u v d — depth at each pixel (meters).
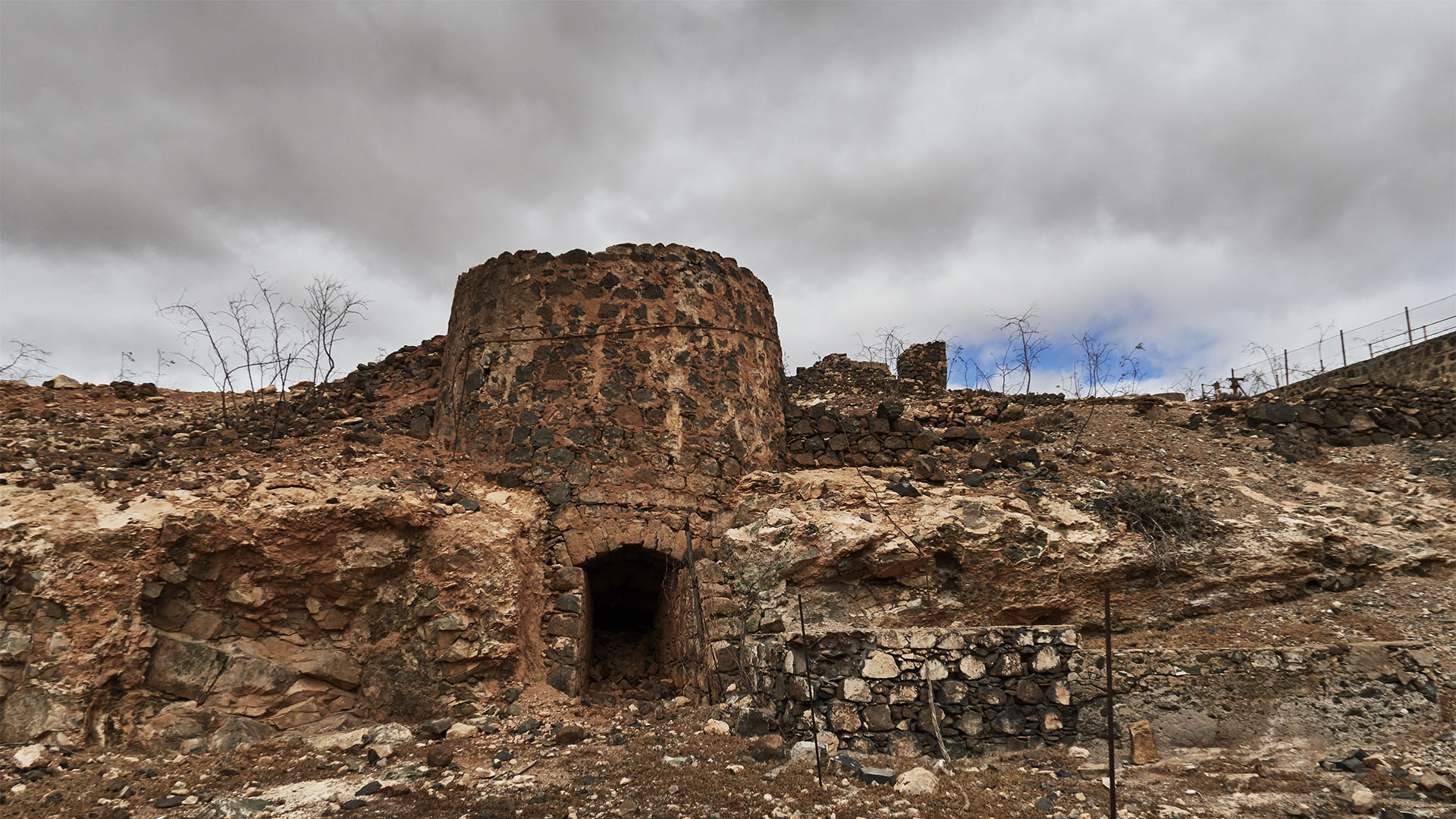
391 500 9.70
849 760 7.64
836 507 11.23
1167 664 8.38
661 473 11.57
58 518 8.43
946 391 17.52
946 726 8.19
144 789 6.90
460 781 7.22
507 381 11.97
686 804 6.64
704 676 10.11
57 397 14.48
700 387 12.27
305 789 7.00
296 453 11.33
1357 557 10.48
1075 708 8.28
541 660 10.14
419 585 9.62
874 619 10.16
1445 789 6.37
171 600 8.87
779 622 10.04
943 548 10.44
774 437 13.15
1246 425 14.05
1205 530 10.73
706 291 12.88
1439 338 18.36
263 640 9.27
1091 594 10.38
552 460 11.43
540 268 12.50
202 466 10.42
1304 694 8.11
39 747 7.48
